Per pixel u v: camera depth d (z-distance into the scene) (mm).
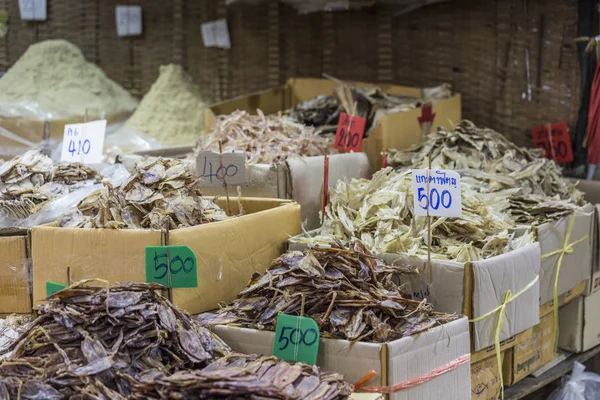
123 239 2205
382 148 3631
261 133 3535
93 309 1827
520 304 2525
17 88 4746
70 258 2256
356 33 5062
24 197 2590
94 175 2893
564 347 3307
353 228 2662
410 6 4684
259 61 5242
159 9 5355
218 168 2684
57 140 4250
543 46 4211
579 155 4102
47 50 4945
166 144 4660
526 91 4312
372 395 1928
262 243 2480
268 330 2082
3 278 2352
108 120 4750
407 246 2521
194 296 2250
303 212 3010
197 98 5094
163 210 2355
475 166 3363
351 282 2148
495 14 4410
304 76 5230
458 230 2664
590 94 4020
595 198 3682
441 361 2096
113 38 5418
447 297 2340
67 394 1699
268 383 1666
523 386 2904
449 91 4324
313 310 2098
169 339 1859
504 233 2637
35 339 1824
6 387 1717
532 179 3301
